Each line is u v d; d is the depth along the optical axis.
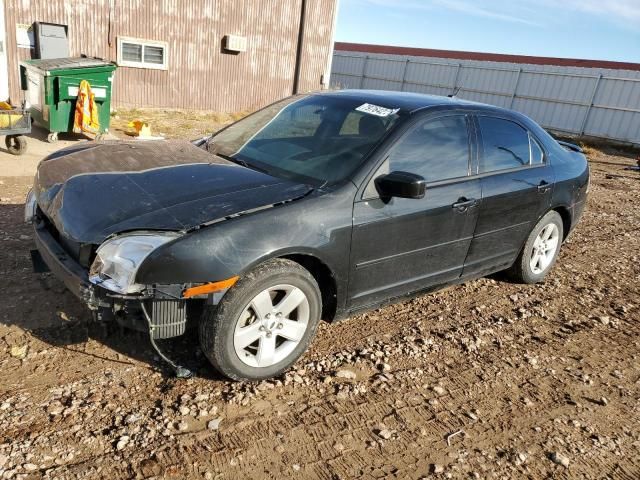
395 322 4.16
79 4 12.45
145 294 2.69
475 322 4.32
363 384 3.31
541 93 22.70
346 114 3.95
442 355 3.77
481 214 4.12
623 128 20.59
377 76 28.09
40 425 2.62
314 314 3.26
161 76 14.30
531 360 3.84
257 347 3.12
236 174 3.37
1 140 8.92
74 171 3.37
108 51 13.23
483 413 3.20
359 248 3.37
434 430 2.99
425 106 3.94
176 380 3.08
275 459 2.62
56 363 3.10
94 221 2.85
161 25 13.83
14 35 11.78
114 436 2.61
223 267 2.76
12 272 4.07
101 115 9.87
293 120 4.12
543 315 4.60
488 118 4.33
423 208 3.66
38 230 3.31
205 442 2.66
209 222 2.83
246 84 15.90
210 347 2.91
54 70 9.05
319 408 3.04
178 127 12.94
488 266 4.54
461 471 2.71
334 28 16.88
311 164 3.55
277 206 3.04
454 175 3.94
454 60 25.00
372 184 3.40
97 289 2.70
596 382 3.68
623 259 6.39
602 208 9.04
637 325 4.64
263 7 15.34
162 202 2.95
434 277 4.04
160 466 2.48
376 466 2.68
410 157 3.66
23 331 3.35
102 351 3.26
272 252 2.91
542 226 4.91
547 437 3.05
